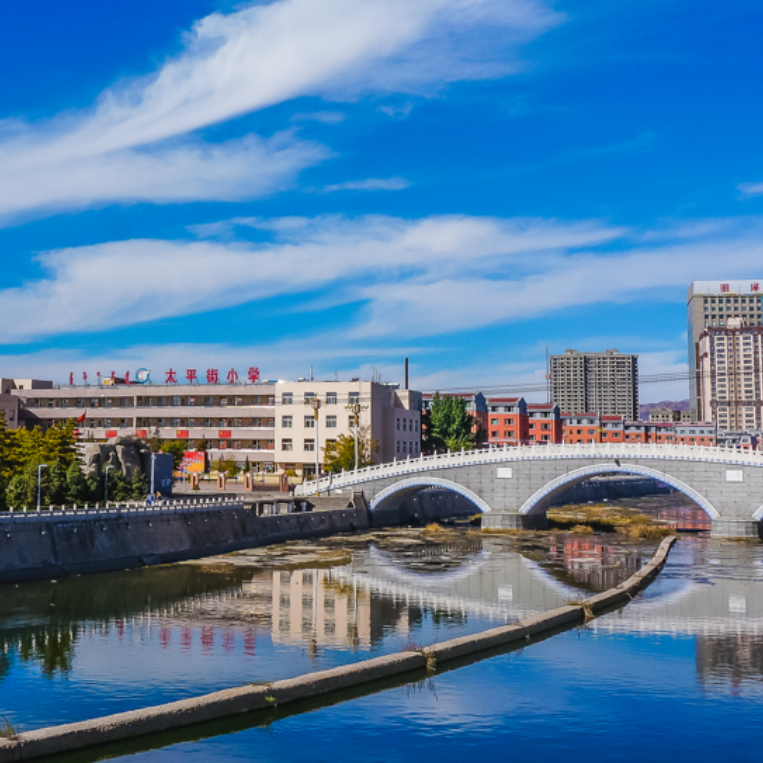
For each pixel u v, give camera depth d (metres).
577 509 143.25
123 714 28.20
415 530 107.88
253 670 36.78
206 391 159.00
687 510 146.38
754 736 29.39
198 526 80.12
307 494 115.44
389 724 30.16
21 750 25.41
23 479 80.94
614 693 33.97
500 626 44.34
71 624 46.38
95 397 166.38
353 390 147.00
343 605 52.78
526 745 28.44
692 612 50.69
